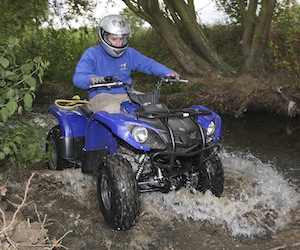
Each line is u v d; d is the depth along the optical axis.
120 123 3.32
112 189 3.32
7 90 3.68
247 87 8.19
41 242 3.04
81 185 4.45
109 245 3.34
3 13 9.12
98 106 4.02
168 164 3.51
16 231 3.12
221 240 3.44
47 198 4.16
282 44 8.82
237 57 9.20
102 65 4.23
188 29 8.73
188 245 3.37
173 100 8.55
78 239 3.39
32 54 9.67
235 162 5.24
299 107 7.61
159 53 10.09
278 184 4.54
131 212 3.31
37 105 8.36
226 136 6.48
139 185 3.63
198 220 3.75
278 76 8.12
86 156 3.98
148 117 3.37
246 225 3.66
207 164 3.87
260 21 7.95
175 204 3.95
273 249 3.27
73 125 4.37
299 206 4.05
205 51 8.76
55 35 10.22
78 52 10.31
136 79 9.44
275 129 6.85
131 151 4.00
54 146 4.69
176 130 3.41
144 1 8.64
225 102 8.20
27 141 4.52
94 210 3.94
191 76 8.95
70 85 9.67
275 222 3.72
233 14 9.19
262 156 5.52
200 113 3.59
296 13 9.16
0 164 4.67
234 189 4.34
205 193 3.88
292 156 5.52
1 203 3.86
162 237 3.48
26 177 4.59
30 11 9.80
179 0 8.66
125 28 4.00
